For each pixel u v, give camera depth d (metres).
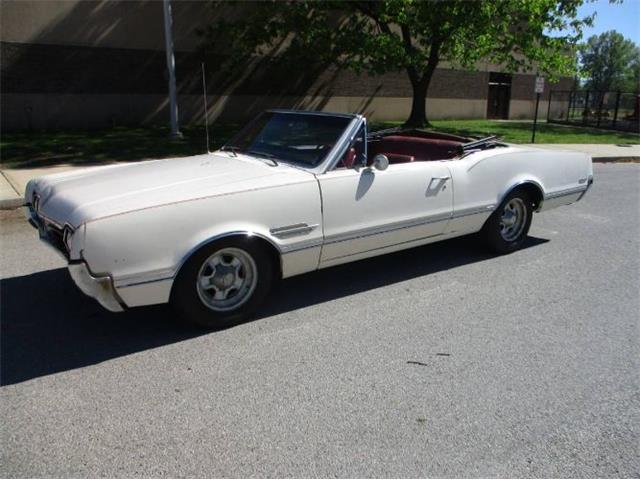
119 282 3.42
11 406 3.03
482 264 5.62
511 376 3.45
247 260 3.97
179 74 18.38
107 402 3.08
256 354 3.66
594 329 4.16
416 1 14.57
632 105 29.75
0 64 15.41
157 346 3.74
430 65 18.64
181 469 2.56
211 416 2.97
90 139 13.99
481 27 14.82
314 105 21.75
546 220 7.72
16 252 5.69
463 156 5.35
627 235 6.97
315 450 2.71
